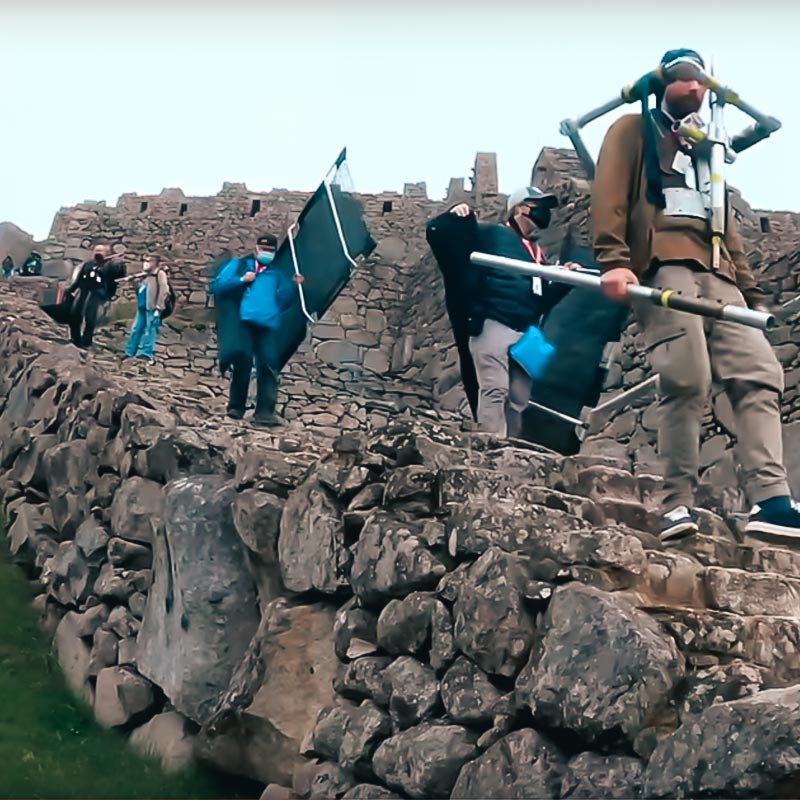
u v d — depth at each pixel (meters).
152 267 14.39
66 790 5.05
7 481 8.73
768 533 4.23
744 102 4.63
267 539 5.36
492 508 4.47
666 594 4.29
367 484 5.09
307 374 15.43
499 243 6.95
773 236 14.44
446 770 4.07
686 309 4.22
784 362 10.38
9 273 17.84
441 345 15.66
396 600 4.61
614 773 3.67
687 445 4.36
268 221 19.20
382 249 17.64
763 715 3.30
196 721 5.32
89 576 6.75
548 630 4.00
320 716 4.68
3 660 6.55
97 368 10.01
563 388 7.09
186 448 6.46
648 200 4.48
